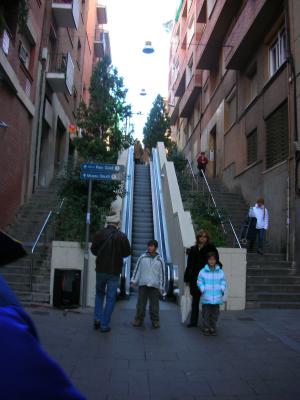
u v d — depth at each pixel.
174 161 22.48
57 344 6.76
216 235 12.53
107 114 15.68
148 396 4.83
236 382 5.36
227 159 21.39
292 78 13.23
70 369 5.64
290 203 13.10
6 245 1.36
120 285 11.04
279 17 15.23
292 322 9.02
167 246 13.72
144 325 8.48
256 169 16.70
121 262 7.99
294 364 6.14
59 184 14.63
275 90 15.04
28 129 16.69
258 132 16.72
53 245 10.25
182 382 5.32
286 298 11.04
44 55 17.94
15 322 1.12
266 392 5.04
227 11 20.73
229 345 7.15
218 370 5.82
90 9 31.31
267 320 9.20
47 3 18.80
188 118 35.47
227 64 19.30
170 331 8.06
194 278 8.48
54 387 1.09
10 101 14.35
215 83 25.75
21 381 1.04
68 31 23.45
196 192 17.27
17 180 15.53
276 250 14.09
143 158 32.34
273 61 16.44
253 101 17.44
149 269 8.35
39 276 10.84
